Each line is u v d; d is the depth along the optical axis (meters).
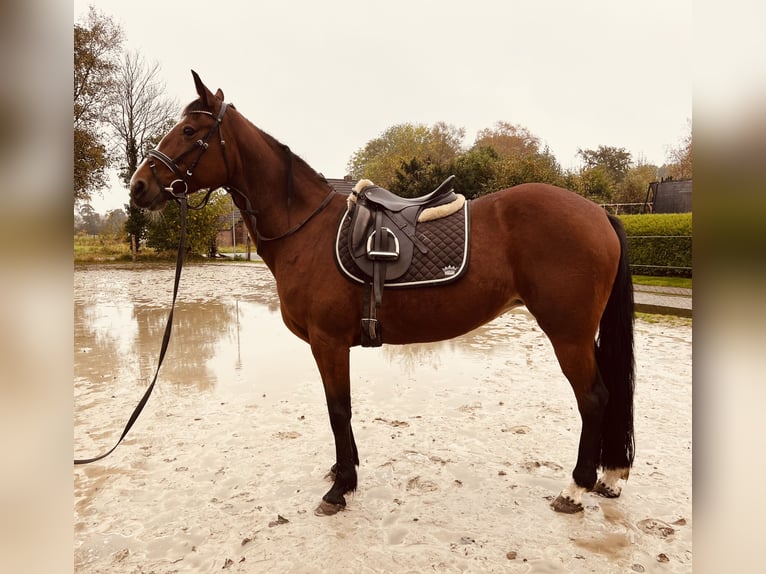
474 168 17.25
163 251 21.12
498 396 3.93
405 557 1.95
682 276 10.70
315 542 2.07
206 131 2.32
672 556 1.93
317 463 2.82
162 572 1.90
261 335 6.51
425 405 3.74
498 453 2.91
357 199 2.41
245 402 3.88
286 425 3.40
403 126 41.25
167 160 2.26
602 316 2.34
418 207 2.38
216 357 5.36
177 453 2.97
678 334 6.04
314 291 2.32
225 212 21.61
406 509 2.32
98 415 3.64
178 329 6.91
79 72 18.84
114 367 4.99
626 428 2.32
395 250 2.22
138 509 2.36
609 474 2.39
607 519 2.20
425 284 2.21
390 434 3.21
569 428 3.26
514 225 2.26
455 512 2.29
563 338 2.21
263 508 2.35
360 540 2.08
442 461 2.81
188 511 2.34
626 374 2.30
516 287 2.29
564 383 4.26
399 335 2.35
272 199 2.46
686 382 4.14
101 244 23.86
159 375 4.68
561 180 15.84
